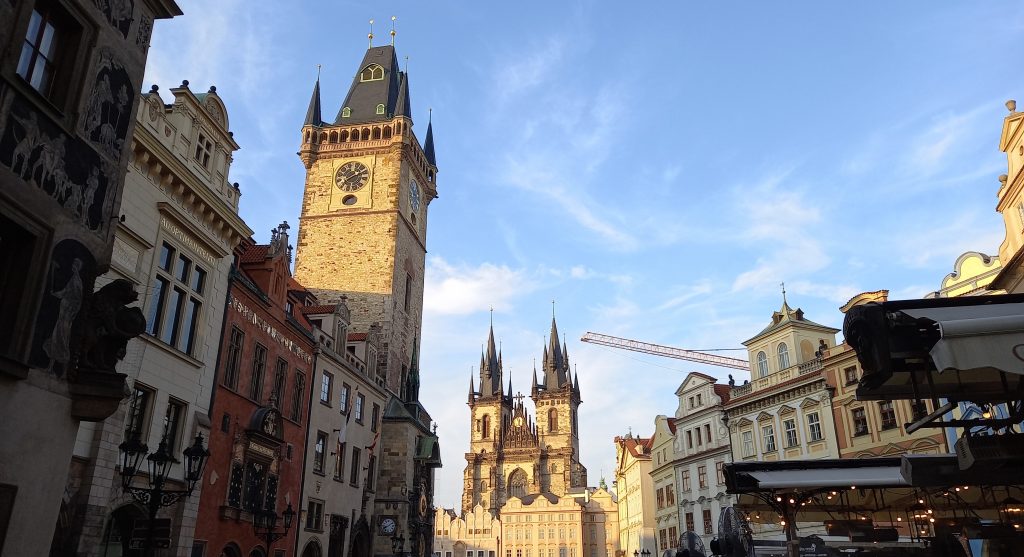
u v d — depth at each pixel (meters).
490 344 191.62
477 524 166.38
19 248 14.02
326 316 46.03
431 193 86.81
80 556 21.84
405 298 75.50
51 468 13.88
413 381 67.25
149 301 26.23
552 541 160.00
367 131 77.75
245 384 33.28
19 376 13.17
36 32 14.76
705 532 61.53
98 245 15.81
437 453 59.84
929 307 10.22
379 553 50.88
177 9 18.98
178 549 26.94
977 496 24.09
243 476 32.44
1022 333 9.09
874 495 25.61
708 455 62.09
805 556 26.22
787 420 53.25
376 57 85.44
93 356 15.02
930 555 21.73
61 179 14.81
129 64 17.39
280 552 36.09
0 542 12.63
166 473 25.88
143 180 26.30
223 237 31.73
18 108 13.74
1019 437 11.77
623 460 106.19
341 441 45.06
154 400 26.22
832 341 56.06
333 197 75.75
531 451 172.50
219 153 32.09
